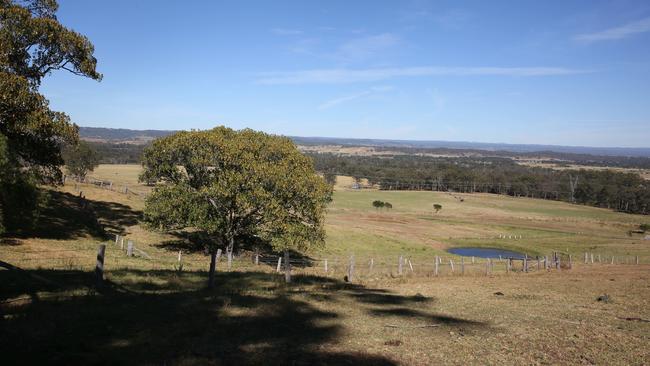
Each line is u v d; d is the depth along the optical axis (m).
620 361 11.16
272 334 11.93
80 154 75.62
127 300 14.35
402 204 125.06
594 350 11.98
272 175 32.72
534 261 46.72
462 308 17.34
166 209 33.94
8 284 15.28
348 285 23.17
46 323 11.03
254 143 35.72
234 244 41.47
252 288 19.59
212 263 18.62
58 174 32.09
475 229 86.38
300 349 10.82
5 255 22.56
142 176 36.72
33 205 17.81
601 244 75.81
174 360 9.40
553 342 12.66
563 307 18.09
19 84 26.03
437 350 11.50
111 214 46.72
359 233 63.22
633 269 38.53
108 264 23.33
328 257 46.31
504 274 32.75
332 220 79.25
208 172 35.34
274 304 15.55
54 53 30.33
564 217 117.12
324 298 17.83
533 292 22.31
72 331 10.70
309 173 36.78
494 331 13.74
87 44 31.41
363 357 10.55
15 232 28.69
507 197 157.50
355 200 128.50
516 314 16.45
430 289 22.92
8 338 9.73
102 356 9.28
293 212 36.09
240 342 11.02
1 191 15.88
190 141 34.75
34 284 15.57
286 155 36.94
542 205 140.62
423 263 42.97
